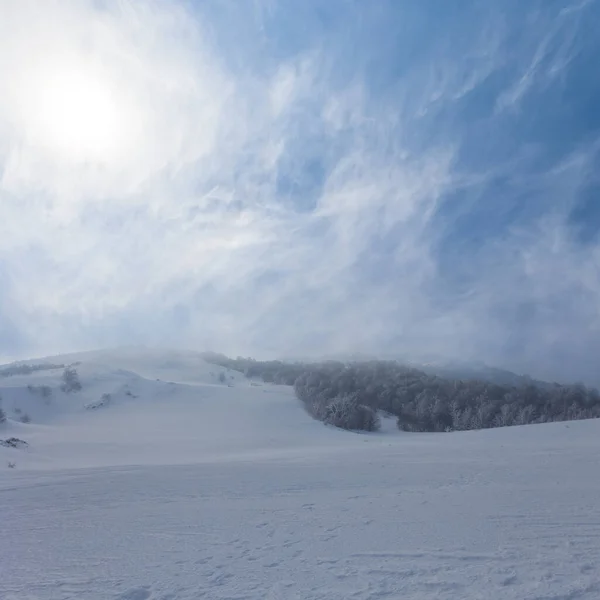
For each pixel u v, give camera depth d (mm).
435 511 9891
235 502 12148
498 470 14891
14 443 37344
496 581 6059
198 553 8211
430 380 77938
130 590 6820
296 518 10156
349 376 82000
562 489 11352
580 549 7020
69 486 15453
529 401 67375
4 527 10805
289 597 6176
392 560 7121
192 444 43250
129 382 88250
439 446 25656
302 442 43719
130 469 19281
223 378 115000
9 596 6910
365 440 44438
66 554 8648
